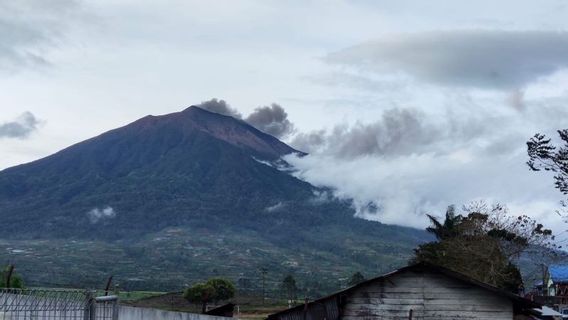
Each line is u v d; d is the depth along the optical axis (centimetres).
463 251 5825
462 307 2847
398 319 2858
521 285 5738
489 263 5753
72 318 1566
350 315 2888
